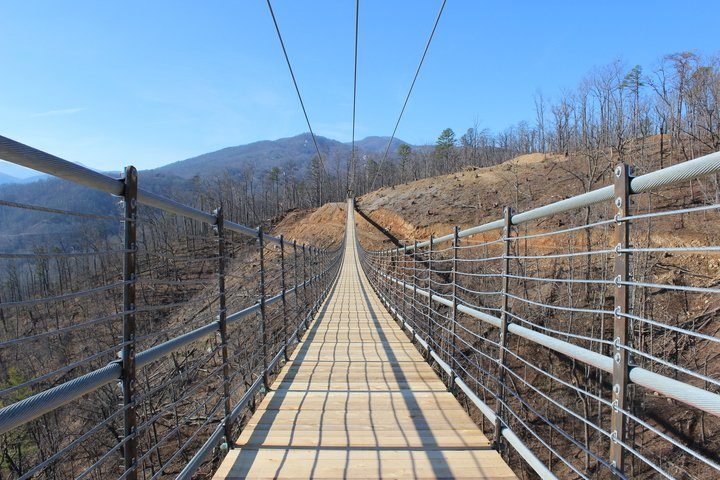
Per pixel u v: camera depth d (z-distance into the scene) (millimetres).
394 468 2537
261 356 3998
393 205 39250
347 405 3654
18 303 1042
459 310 3793
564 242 19250
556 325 15578
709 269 14367
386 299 10336
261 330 3945
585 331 15039
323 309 10078
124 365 1648
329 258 14344
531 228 21594
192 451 12062
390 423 3250
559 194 26859
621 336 1514
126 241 1649
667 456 10398
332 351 5797
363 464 2586
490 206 30656
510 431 2611
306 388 4148
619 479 1496
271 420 3316
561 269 17781
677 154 23453
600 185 24484
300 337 6664
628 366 1499
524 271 16312
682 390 1224
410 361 5227
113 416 1554
